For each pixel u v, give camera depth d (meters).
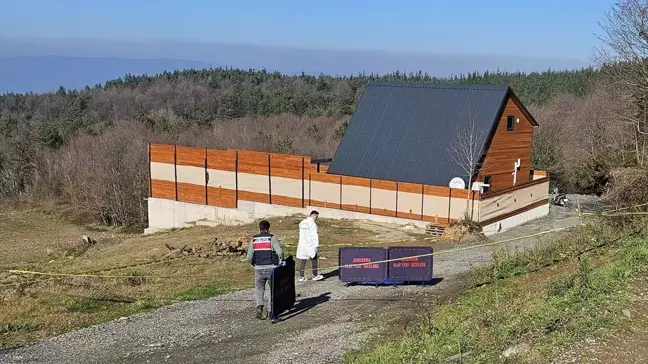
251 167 35.38
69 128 75.62
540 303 10.04
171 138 65.75
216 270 18.02
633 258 11.99
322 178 32.47
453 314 11.27
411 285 15.23
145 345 10.77
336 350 10.18
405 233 26.64
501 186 32.28
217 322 12.17
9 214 57.75
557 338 8.36
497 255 16.75
